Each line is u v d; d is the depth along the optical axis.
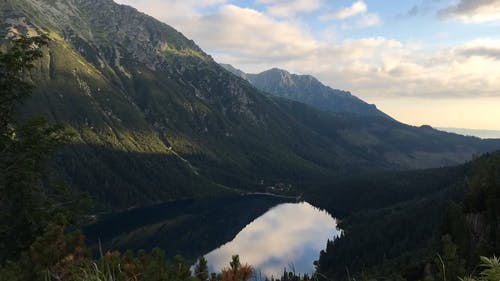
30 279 7.68
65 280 7.55
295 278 7.02
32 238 13.30
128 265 7.43
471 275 4.38
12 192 13.68
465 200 62.38
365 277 8.26
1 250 12.90
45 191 15.79
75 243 8.10
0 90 15.30
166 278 7.51
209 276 7.67
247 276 7.02
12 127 15.79
